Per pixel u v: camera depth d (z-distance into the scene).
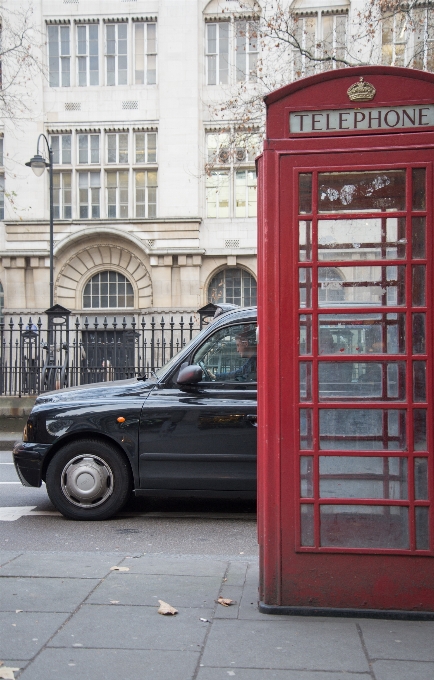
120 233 28.38
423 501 3.86
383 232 3.87
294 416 3.94
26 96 28.53
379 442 3.92
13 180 28.84
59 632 3.69
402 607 3.88
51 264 22.36
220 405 6.81
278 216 3.92
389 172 3.86
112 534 6.47
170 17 28.20
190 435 6.82
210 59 28.44
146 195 29.06
